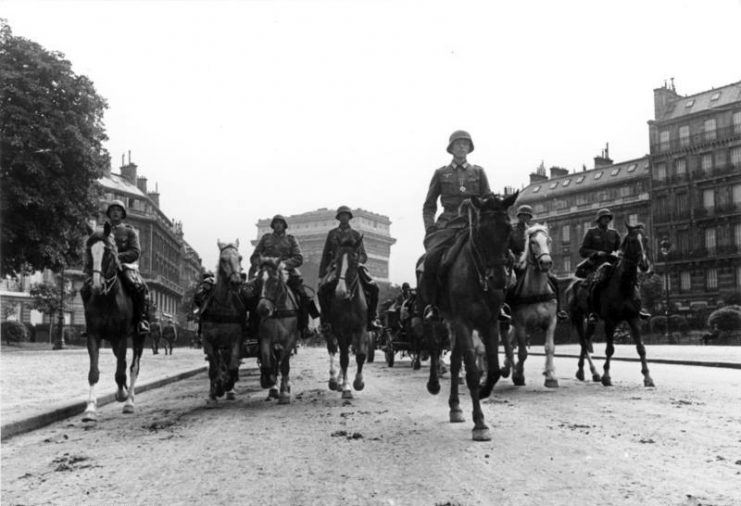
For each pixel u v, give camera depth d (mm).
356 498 4285
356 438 6426
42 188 32062
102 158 35188
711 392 9930
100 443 6703
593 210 71250
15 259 33031
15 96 32250
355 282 10367
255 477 4934
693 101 63594
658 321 47969
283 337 9906
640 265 10656
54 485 4910
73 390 11695
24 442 6922
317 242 117188
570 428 6664
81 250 35094
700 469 4832
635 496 4164
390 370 17625
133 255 9641
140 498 4449
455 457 5430
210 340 9977
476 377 6383
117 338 9367
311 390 11812
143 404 10477
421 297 8312
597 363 19672
